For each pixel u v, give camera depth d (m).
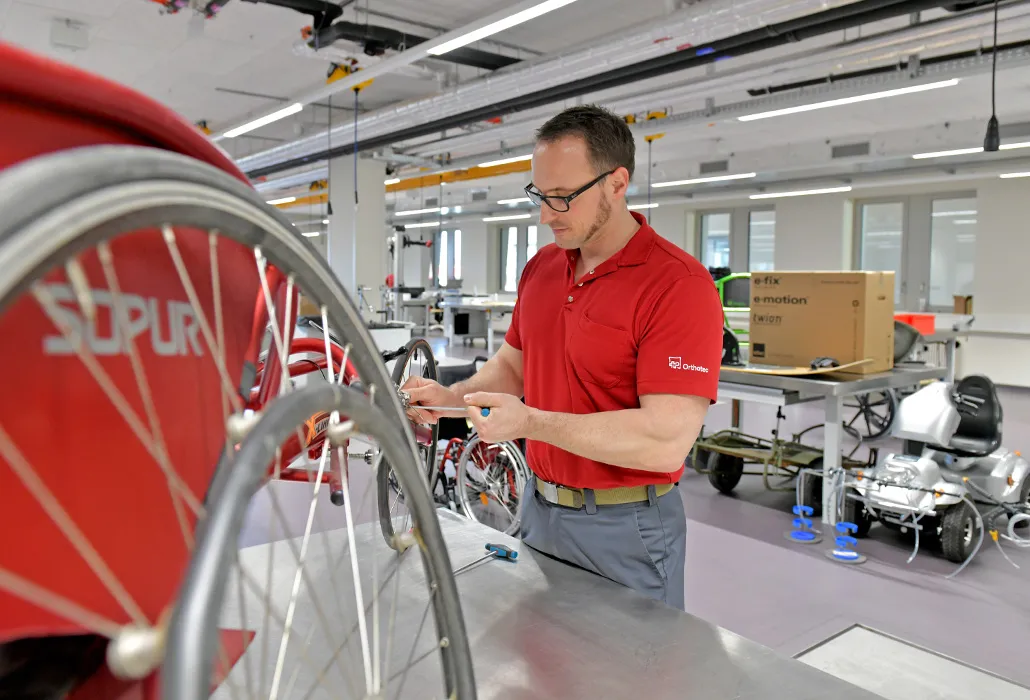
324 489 1.07
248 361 0.56
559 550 1.49
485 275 16.83
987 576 3.46
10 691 0.44
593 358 1.43
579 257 1.52
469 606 1.25
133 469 0.41
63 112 0.37
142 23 5.80
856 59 5.10
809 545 3.86
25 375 0.35
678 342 1.31
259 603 1.13
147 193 0.35
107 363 0.39
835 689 1.00
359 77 5.59
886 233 11.04
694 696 0.99
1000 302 9.57
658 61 5.03
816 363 4.31
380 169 9.75
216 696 0.67
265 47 6.34
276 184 12.52
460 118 6.92
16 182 0.29
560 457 1.47
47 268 0.31
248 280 0.55
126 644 0.36
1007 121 8.12
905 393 6.73
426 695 0.97
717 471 4.80
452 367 4.73
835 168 9.78
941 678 2.55
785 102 6.29
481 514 4.00
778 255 11.95
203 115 9.14
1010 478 3.91
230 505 0.36
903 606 3.14
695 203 12.90
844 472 3.96
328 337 0.56
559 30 5.84
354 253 9.53
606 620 1.20
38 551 0.35
